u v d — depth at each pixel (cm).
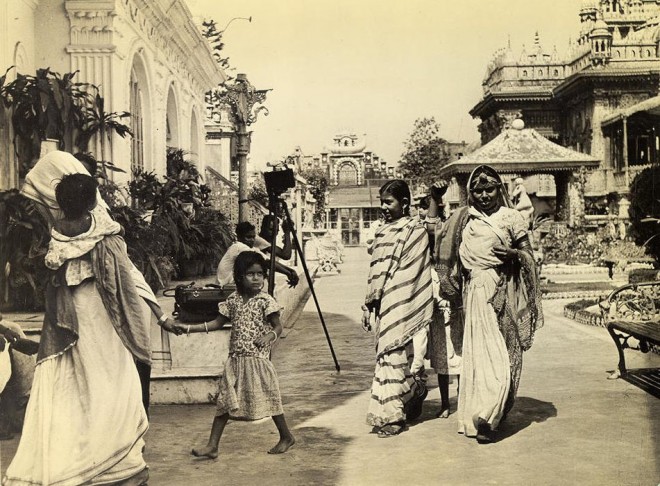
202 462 501
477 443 530
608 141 2611
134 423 457
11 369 560
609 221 2106
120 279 463
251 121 1094
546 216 2273
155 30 1448
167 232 1186
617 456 492
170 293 1086
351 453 514
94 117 1061
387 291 566
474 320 546
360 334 1072
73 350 454
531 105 2592
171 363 680
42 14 1109
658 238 1683
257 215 1902
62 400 448
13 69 1029
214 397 655
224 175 2459
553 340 951
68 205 462
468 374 544
